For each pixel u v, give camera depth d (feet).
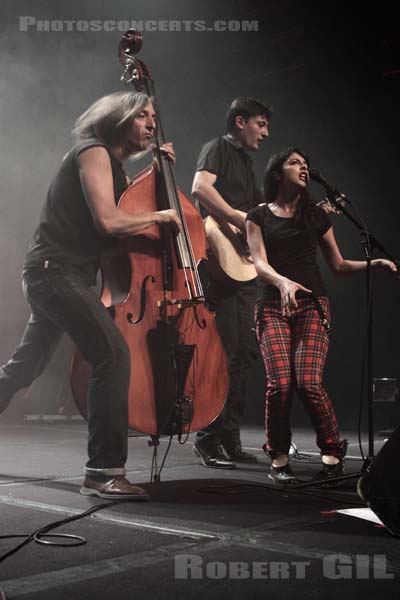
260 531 6.39
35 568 5.14
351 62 24.07
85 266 8.16
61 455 12.03
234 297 11.60
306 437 16.84
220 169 11.85
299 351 9.37
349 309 28.22
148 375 8.44
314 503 7.82
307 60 24.90
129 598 4.58
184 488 8.73
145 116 8.41
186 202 9.70
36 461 11.12
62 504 7.46
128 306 8.38
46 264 7.95
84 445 13.83
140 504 7.58
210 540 6.03
